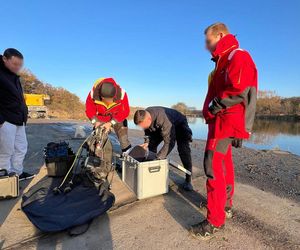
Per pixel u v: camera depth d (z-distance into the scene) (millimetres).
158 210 2830
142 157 3557
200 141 8914
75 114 40000
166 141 3117
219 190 2250
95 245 2168
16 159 3631
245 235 2363
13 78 3346
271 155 6164
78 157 3506
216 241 2256
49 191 2904
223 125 2191
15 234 2312
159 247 2152
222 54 2234
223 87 2209
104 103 3760
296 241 2285
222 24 2305
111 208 2846
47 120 20266
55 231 2250
